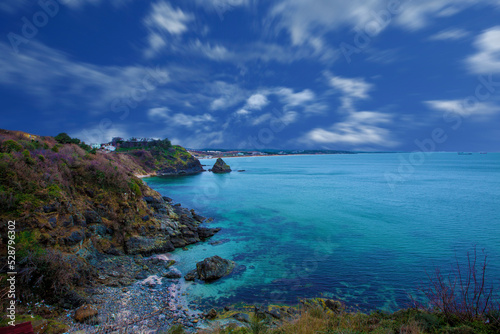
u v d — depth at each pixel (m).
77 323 13.80
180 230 32.69
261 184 89.19
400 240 31.81
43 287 15.20
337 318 11.71
